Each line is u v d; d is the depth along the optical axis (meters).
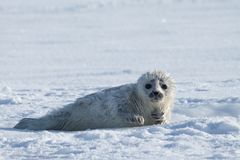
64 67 60.72
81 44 86.12
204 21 117.88
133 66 59.28
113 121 25.84
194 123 22.94
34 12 144.62
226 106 29.30
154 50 75.56
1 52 77.19
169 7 150.88
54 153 18.61
